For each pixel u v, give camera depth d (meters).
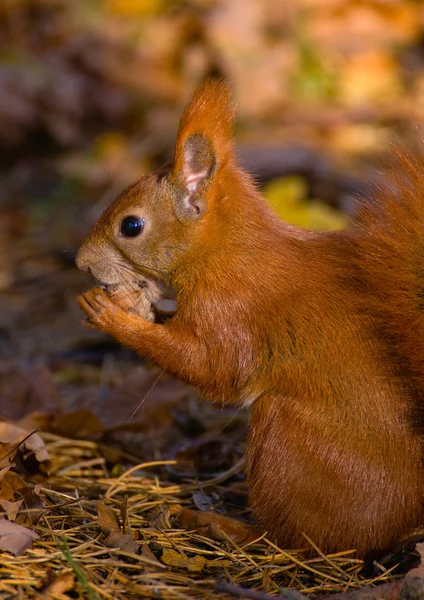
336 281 7.37
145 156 17.00
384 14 19.84
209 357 7.53
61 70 18.44
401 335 6.98
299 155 15.47
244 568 6.95
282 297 7.38
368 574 6.98
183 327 7.63
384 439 6.91
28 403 10.31
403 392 6.93
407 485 6.89
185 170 7.71
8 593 6.30
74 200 16.33
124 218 7.84
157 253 7.77
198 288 7.58
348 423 6.99
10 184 16.88
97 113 18.09
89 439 9.36
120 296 8.05
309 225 13.80
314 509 7.05
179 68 18.89
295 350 7.23
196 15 19.41
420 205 7.13
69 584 6.38
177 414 10.26
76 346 12.48
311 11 19.84
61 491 8.38
